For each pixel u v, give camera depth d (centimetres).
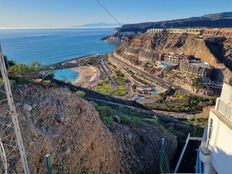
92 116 1554
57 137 1265
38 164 1115
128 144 1691
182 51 12925
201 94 7706
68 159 1232
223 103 1183
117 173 1431
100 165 1378
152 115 3812
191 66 9575
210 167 1280
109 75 10912
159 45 14312
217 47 11294
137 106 4759
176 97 7462
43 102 1379
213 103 6512
